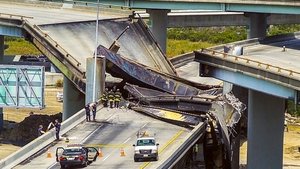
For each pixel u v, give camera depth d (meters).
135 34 160.25
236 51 130.12
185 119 106.94
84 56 140.75
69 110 145.75
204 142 107.75
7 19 153.00
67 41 146.00
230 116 124.94
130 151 91.31
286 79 106.81
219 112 114.50
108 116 110.06
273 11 169.25
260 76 114.19
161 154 89.62
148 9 190.38
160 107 113.94
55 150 90.75
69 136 97.69
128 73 126.88
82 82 128.38
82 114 107.50
